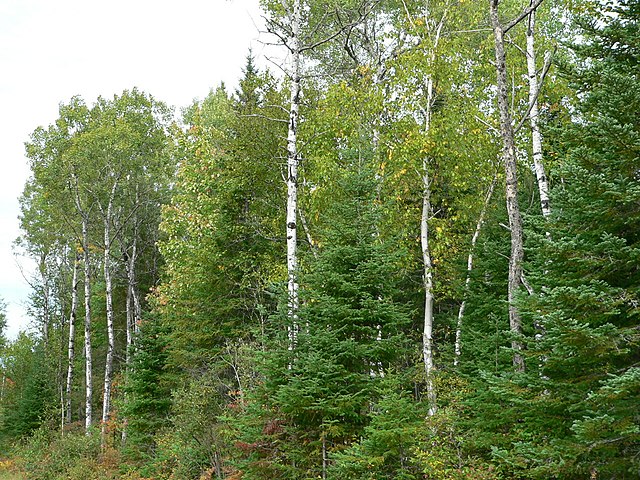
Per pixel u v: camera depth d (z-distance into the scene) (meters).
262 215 21.20
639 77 8.81
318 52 22.19
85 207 29.53
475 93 17.31
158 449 19.88
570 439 8.30
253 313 20.50
